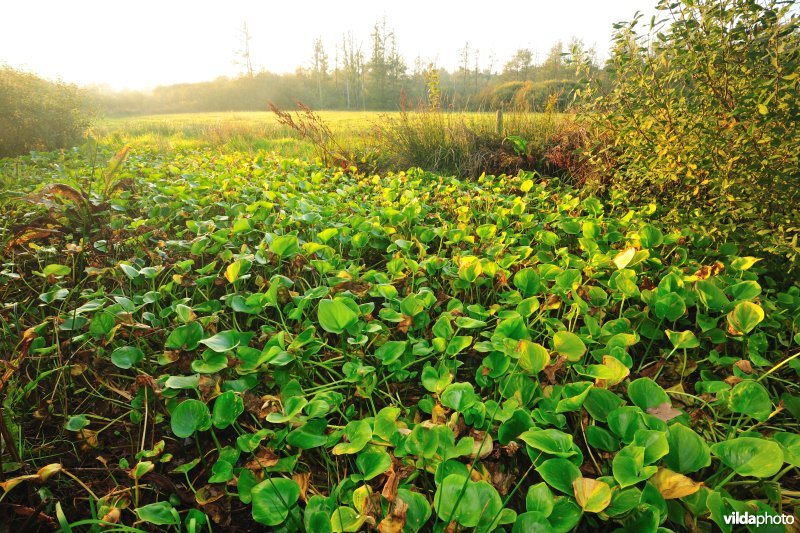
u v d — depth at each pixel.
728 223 2.62
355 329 1.81
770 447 1.12
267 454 1.31
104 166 5.52
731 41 2.25
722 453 1.18
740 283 1.97
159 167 5.19
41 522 1.24
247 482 1.27
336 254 2.60
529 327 2.02
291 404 1.39
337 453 1.29
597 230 2.63
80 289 2.40
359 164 6.05
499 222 3.13
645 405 1.38
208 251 2.56
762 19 2.14
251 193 3.96
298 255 2.43
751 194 2.37
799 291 2.25
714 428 1.48
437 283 2.48
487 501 1.09
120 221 2.85
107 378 1.76
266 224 2.97
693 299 1.99
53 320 1.92
